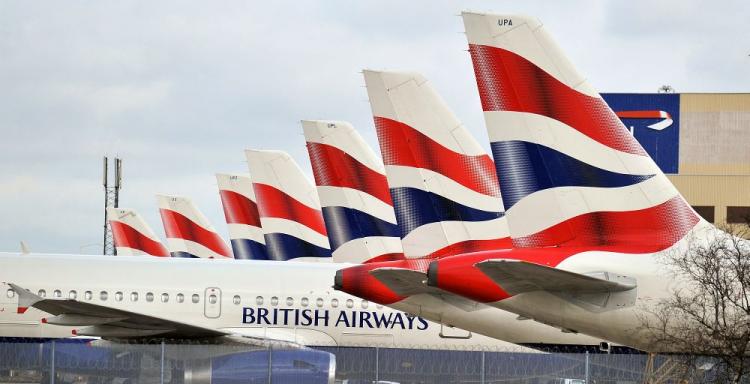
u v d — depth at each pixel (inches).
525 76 1503.4
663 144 4168.3
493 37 1507.1
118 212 4357.8
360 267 1918.1
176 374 1765.5
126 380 1748.3
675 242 1485.0
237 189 3555.6
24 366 1734.7
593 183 1493.6
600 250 1486.2
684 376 1536.7
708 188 3929.6
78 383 1742.1
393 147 1882.4
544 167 1497.3
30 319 2331.4
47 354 1737.2
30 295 2012.8
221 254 4060.0
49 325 2336.4
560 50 1497.3
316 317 2368.4
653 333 1462.8
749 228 1845.5
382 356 1710.1
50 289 2342.5
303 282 2386.8
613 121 1496.1
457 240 1865.2
